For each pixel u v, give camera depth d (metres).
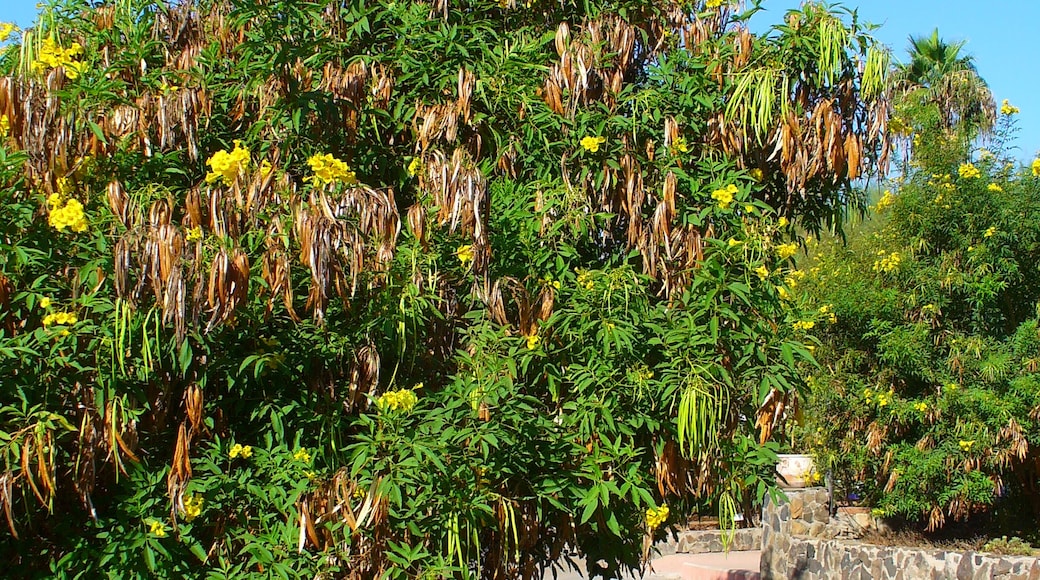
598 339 3.11
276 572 2.74
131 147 3.01
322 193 2.58
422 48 3.40
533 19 3.87
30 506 2.63
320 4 3.17
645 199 3.50
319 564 2.77
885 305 8.66
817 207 3.90
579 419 3.11
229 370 2.84
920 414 8.38
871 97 3.47
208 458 2.84
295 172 3.20
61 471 2.70
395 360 3.24
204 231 2.62
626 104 3.60
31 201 2.76
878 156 3.55
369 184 3.40
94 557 2.67
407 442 2.79
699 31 3.73
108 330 2.52
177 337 2.40
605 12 3.68
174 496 2.63
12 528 2.40
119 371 2.58
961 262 8.59
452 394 3.01
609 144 3.45
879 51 3.43
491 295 3.19
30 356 2.51
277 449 2.86
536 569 3.50
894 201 8.87
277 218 2.69
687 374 3.05
